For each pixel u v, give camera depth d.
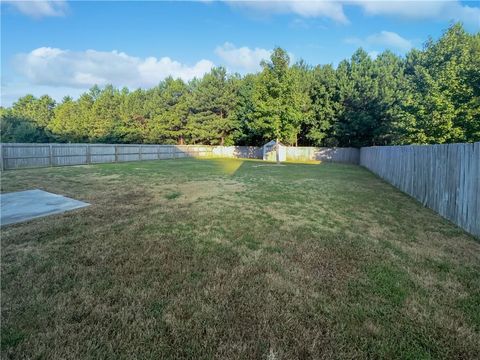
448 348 1.88
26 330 1.92
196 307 2.24
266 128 21.16
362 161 20.41
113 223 4.46
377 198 7.23
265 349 1.81
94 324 2.01
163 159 22.45
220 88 31.27
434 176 5.95
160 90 36.59
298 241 3.88
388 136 22.83
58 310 2.15
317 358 1.75
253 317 2.14
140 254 3.28
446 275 2.94
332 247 3.68
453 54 13.51
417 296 2.51
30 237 3.74
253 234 4.12
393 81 22.70
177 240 3.78
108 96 36.22
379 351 1.83
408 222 5.01
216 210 5.49
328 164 21.25
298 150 26.55
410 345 1.90
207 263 3.09
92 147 16.95
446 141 11.30
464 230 4.55
